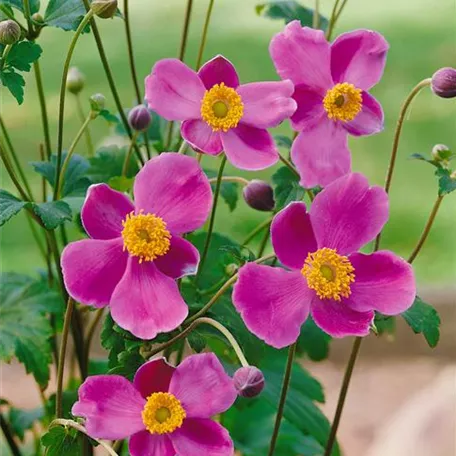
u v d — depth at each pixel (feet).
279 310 2.28
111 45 9.52
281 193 2.49
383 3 10.69
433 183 7.53
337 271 2.29
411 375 5.56
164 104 2.34
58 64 9.08
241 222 6.73
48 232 2.54
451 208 7.26
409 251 6.91
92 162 2.77
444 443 3.97
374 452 4.39
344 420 5.17
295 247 2.30
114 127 2.93
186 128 2.35
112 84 2.61
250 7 10.22
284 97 2.35
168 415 2.26
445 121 8.26
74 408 2.24
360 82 2.41
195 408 2.27
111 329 2.38
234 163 2.34
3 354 2.75
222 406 2.27
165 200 2.29
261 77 8.93
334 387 5.47
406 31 9.98
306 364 5.68
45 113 2.68
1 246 6.66
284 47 2.39
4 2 2.52
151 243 2.26
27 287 2.81
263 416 3.53
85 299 2.25
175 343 2.40
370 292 2.31
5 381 5.25
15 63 2.41
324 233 2.31
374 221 2.31
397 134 2.48
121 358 2.34
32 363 2.76
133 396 2.27
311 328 2.93
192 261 2.29
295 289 2.30
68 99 8.43
